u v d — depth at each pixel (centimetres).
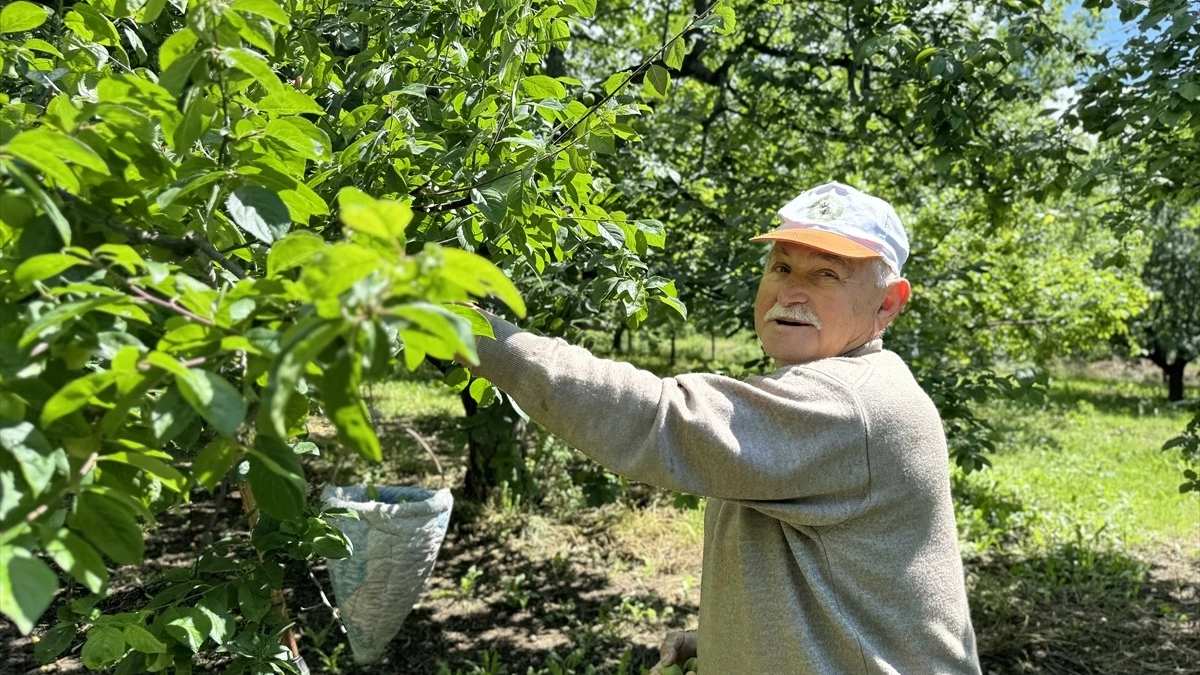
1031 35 420
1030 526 654
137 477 114
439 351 77
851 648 137
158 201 99
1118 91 390
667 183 514
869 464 133
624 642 443
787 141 602
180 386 77
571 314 308
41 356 90
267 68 105
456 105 203
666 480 127
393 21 229
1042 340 900
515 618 467
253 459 101
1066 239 942
